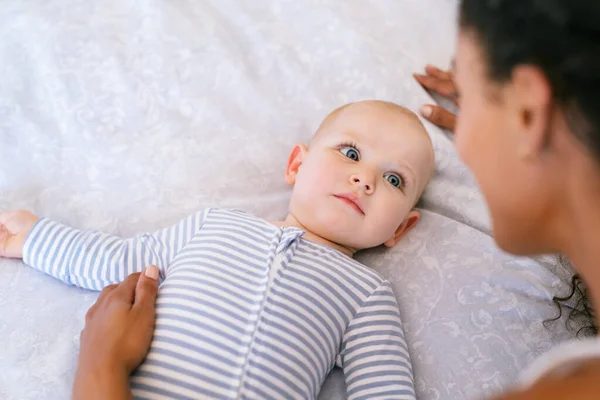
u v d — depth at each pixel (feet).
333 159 3.47
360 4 4.71
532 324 3.21
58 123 3.89
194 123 3.99
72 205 3.60
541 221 1.69
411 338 3.22
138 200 3.67
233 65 4.21
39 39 4.17
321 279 3.07
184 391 2.62
